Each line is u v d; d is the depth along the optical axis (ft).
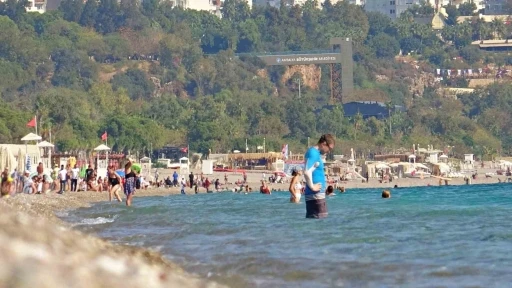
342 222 285.64
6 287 76.43
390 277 159.22
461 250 201.16
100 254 105.09
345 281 156.04
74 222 338.34
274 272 168.96
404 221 296.92
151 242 240.73
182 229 283.18
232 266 178.29
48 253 89.86
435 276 159.63
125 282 87.71
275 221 298.35
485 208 399.44
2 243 87.61
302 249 207.82
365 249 205.36
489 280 153.99
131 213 401.90
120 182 579.89
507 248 204.64
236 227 279.90
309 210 296.51
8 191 446.19
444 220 304.30
